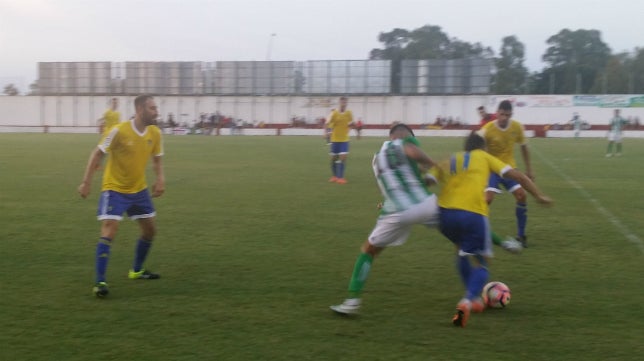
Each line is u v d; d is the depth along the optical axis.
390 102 62.03
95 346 4.62
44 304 5.62
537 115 56.31
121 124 6.08
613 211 11.22
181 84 65.00
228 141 39.19
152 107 6.09
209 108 64.94
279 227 9.47
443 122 56.72
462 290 6.17
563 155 26.98
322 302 5.75
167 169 19.20
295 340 4.78
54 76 65.31
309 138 45.00
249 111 64.56
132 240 8.38
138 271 6.53
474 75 59.59
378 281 6.48
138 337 4.81
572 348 4.66
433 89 60.81
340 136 15.59
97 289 5.78
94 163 6.03
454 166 5.46
